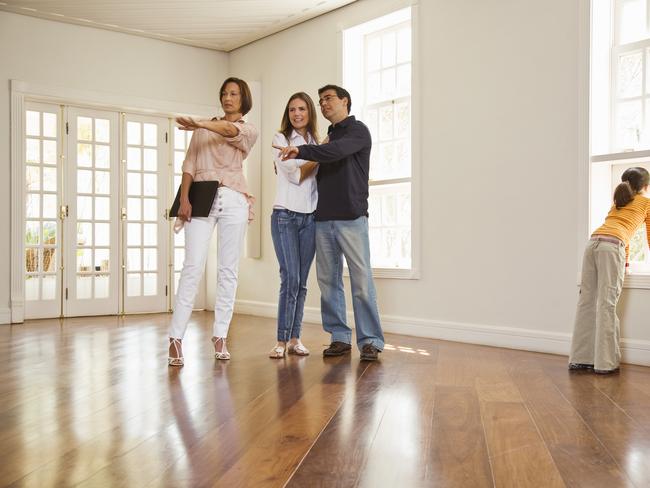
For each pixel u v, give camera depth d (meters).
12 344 4.28
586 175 3.86
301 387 2.87
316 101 5.86
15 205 5.82
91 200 6.34
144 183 6.64
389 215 5.35
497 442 2.02
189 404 2.53
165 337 4.64
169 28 6.20
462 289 4.55
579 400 2.64
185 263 3.54
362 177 3.71
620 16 3.95
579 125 3.90
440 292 4.69
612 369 3.31
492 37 4.39
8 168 5.79
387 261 5.35
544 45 4.10
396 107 5.30
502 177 4.32
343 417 2.33
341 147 3.49
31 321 5.84
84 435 2.09
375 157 5.46
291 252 3.74
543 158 4.10
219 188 3.57
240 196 3.63
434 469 1.76
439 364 3.53
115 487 1.62
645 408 2.50
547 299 4.07
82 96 6.12
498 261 4.34
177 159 6.85
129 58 6.39
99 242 6.39
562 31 4.00
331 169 3.69
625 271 3.64
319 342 4.40
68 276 6.20
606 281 3.37
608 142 3.96
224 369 3.32
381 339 3.72
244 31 6.27
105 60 6.25
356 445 1.98
